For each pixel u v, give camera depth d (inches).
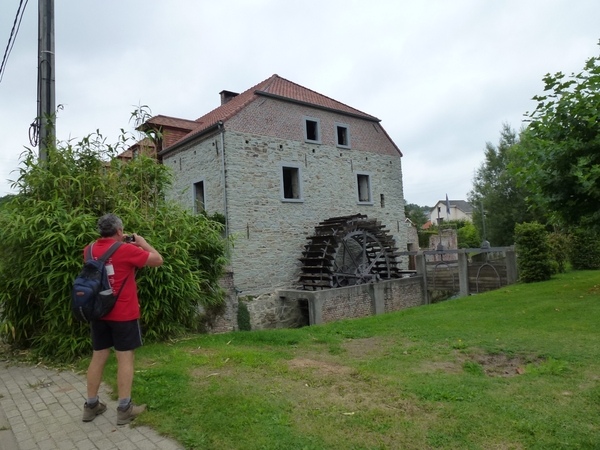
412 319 308.0
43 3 267.6
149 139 277.7
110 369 184.2
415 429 115.5
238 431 118.2
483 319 284.7
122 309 128.5
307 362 193.2
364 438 111.9
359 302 594.6
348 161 747.4
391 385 152.9
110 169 261.0
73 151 247.3
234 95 833.5
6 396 161.6
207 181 620.7
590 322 244.2
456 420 119.8
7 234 210.7
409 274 809.5
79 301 120.2
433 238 1147.3
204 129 610.5
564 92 342.0
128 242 140.6
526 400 133.3
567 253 593.0
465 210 2701.8
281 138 654.5
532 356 190.1
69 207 229.6
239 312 573.6
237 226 591.2
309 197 679.7
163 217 258.1
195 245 269.3
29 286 207.5
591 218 353.1
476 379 159.0
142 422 128.6
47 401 153.9
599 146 326.6
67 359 207.6
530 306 318.3
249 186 609.6
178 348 219.9
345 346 235.1
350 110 776.9
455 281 652.7
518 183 371.9
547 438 106.7
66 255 203.5
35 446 118.0
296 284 644.7
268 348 229.9
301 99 700.0
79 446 116.6
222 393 146.9
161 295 230.2
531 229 508.4
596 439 104.7
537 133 361.4
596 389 139.3
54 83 270.1
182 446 114.0
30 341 233.1
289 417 126.5
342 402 137.5
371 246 725.9
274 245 626.2
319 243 630.5
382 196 801.6
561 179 340.2
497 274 593.0
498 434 110.5
